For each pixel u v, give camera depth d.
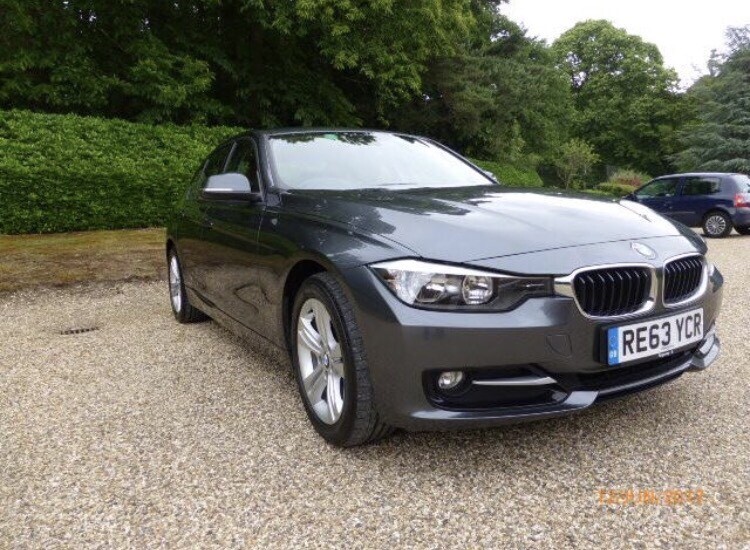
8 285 6.39
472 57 19.11
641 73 51.72
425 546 1.93
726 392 3.18
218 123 14.43
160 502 2.22
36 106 12.05
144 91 12.00
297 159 3.55
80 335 4.73
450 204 2.75
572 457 2.48
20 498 2.27
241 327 3.60
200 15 13.80
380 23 12.59
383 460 2.50
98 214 9.77
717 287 2.83
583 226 2.54
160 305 5.81
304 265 2.81
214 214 3.89
